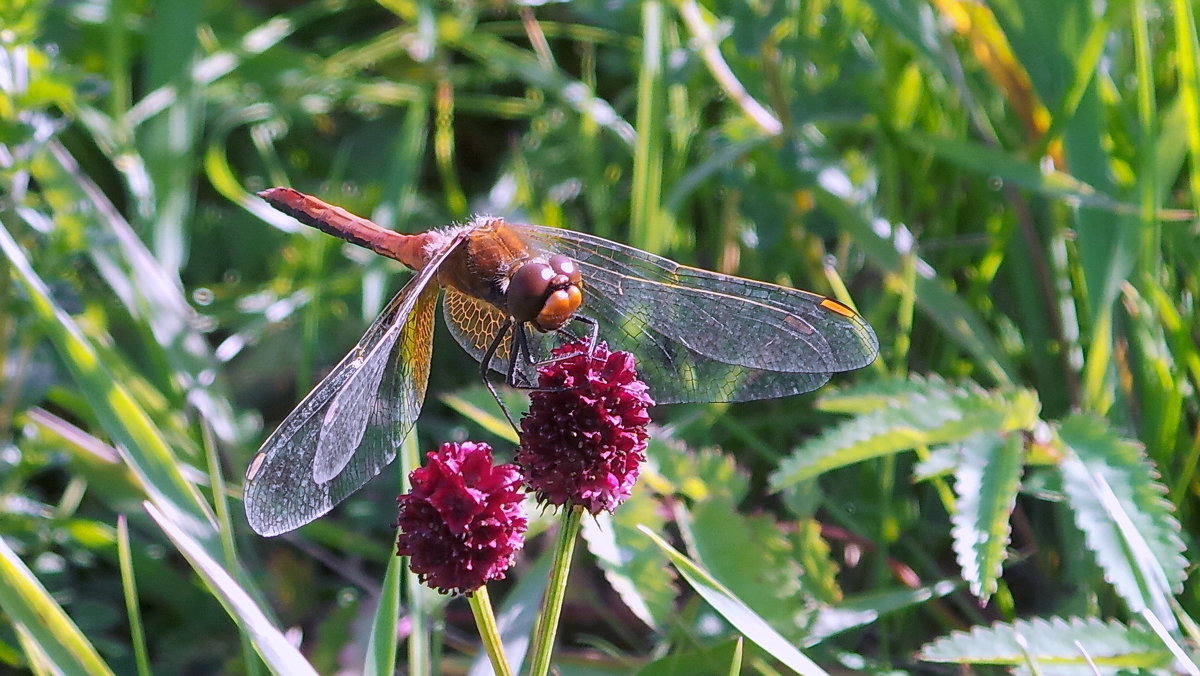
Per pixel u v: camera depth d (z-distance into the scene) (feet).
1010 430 2.67
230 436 2.80
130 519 2.78
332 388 2.61
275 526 2.61
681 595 2.74
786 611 2.69
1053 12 2.78
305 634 2.77
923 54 2.79
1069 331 2.78
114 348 2.80
